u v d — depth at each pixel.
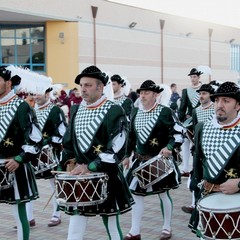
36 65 24.36
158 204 7.59
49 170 6.54
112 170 4.47
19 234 5.16
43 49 24.33
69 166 4.65
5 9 21.58
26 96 6.86
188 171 9.56
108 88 5.29
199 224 3.87
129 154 5.87
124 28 28.19
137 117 5.87
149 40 30.44
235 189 3.79
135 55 29.19
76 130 4.54
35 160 6.41
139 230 5.86
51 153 6.57
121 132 4.40
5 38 24.23
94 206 4.42
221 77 39.06
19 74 5.68
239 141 3.84
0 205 7.65
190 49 34.81
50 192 8.46
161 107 5.78
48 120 6.75
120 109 4.46
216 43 38.34
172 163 5.75
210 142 3.96
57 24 24.08
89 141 4.45
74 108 4.65
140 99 5.89
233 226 3.59
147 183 5.58
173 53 32.91
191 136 8.07
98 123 4.44
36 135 4.95
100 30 26.27
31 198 5.15
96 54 26.03
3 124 4.92
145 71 30.16
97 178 4.25
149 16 30.36
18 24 24.12
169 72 32.50
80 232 4.41
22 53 24.36
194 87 9.52
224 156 3.87
